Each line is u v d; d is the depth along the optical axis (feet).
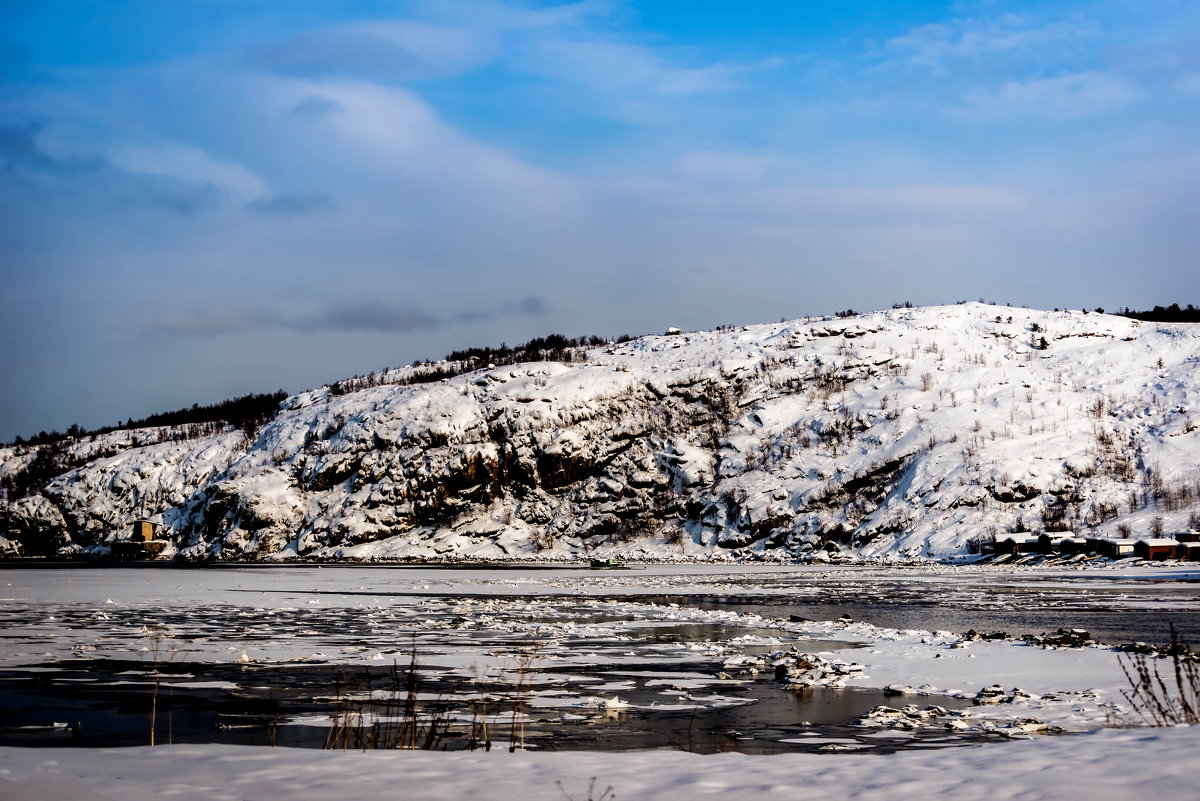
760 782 48.08
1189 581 311.68
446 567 490.90
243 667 108.47
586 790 46.39
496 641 138.10
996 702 84.53
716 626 164.04
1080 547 418.31
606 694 93.04
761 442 609.83
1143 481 485.97
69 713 80.84
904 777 47.91
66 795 43.50
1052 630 157.38
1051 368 635.25
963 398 591.37
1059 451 515.50
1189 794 40.42
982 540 455.63
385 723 76.28
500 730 74.79
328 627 157.58
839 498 537.65
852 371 652.48
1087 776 44.80
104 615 178.19
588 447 627.05
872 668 107.86
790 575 376.89
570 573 408.05
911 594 258.37
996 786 44.37
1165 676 95.86
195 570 442.09
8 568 472.44
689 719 79.92
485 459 617.62
